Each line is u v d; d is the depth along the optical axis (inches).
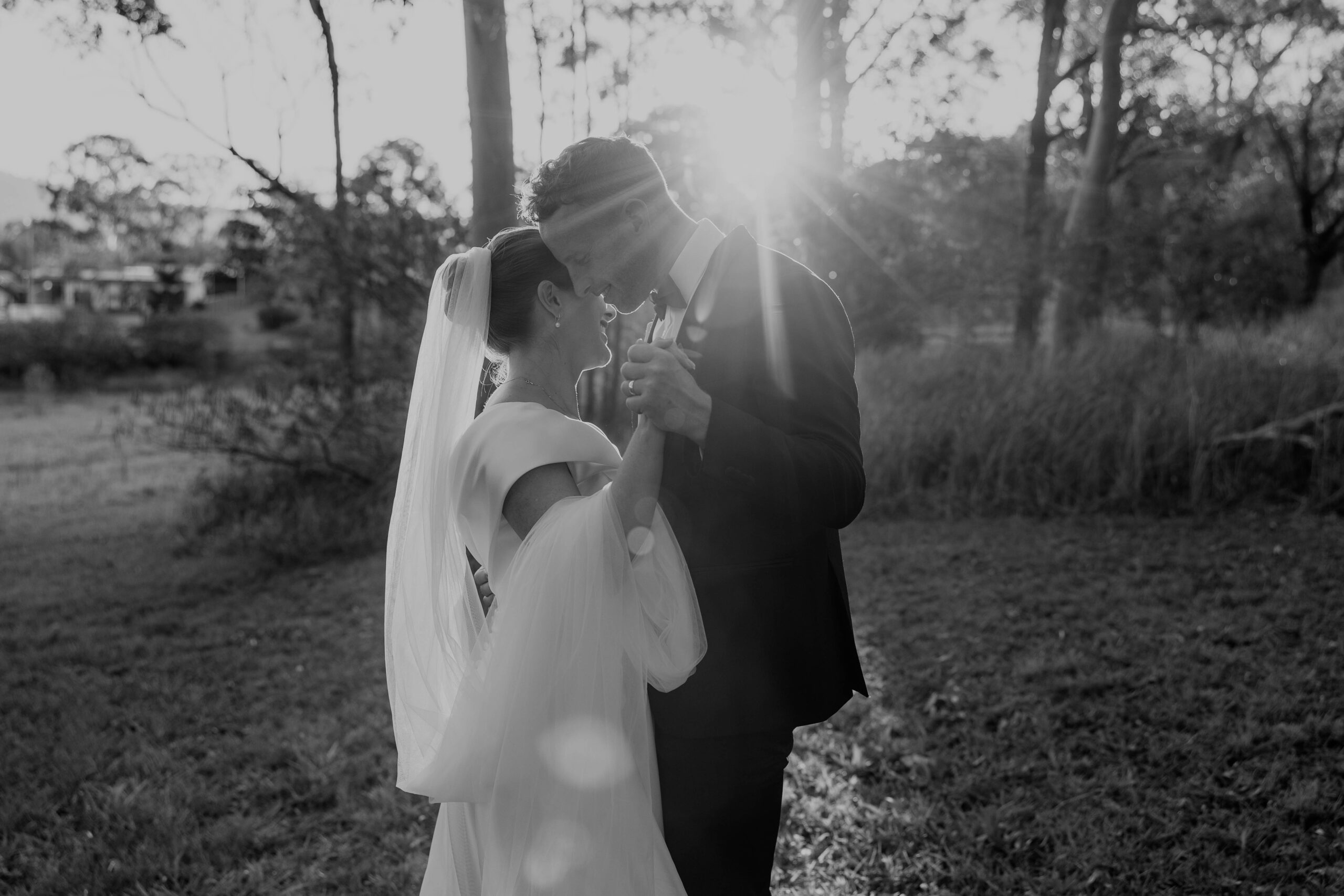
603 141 78.7
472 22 233.8
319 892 126.6
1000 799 134.9
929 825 129.5
